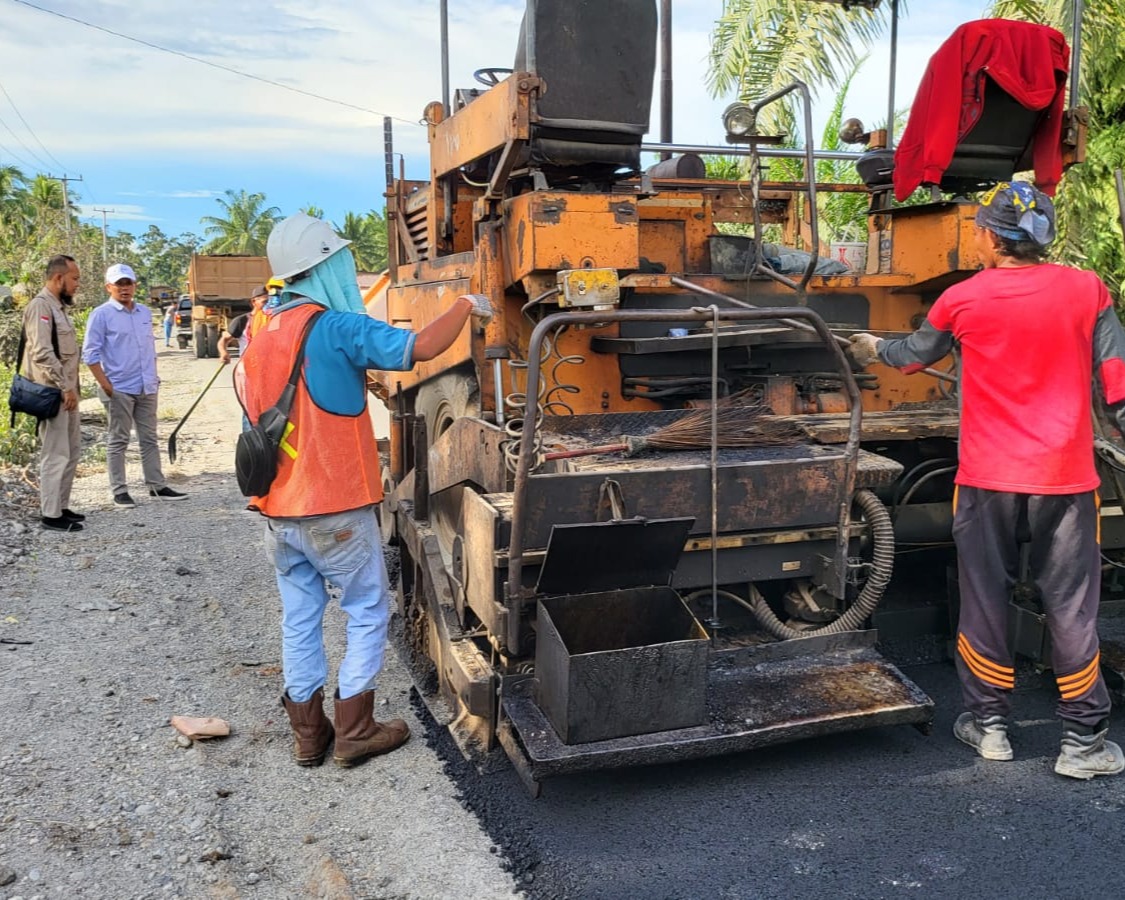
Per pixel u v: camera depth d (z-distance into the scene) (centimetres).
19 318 1395
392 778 338
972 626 336
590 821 307
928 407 459
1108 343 315
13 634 464
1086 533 316
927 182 449
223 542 639
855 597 385
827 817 307
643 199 462
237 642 462
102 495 790
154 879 278
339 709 344
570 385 420
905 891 269
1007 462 316
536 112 370
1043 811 308
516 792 325
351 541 337
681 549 324
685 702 312
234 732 371
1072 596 319
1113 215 895
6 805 313
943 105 437
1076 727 323
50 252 2273
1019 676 403
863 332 425
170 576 562
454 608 373
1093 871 276
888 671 353
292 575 347
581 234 374
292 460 328
